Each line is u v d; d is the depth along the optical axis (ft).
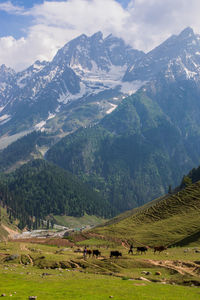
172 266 154.20
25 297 93.35
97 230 377.91
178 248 246.68
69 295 96.27
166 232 305.94
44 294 97.40
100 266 165.17
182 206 383.24
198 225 301.84
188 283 123.54
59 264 174.09
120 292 101.14
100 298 92.94
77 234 382.83
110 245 304.30
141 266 161.17
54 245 336.49
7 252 225.35
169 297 95.45
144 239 300.20
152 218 378.32
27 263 186.60
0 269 158.81
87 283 116.26
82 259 180.75
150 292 102.32
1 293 98.53
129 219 406.82
